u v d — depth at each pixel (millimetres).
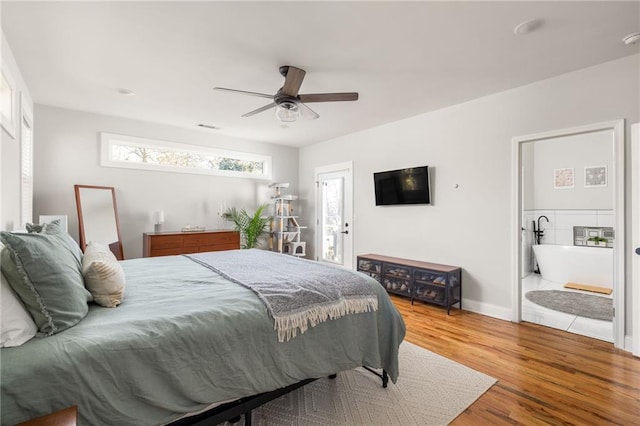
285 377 1571
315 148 6055
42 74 3002
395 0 1924
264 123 4719
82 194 4109
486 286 3584
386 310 2090
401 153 4484
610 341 2838
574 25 2182
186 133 5047
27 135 3398
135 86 3316
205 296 1659
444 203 3975
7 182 2361
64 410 973
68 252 1505
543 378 2213
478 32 2273
